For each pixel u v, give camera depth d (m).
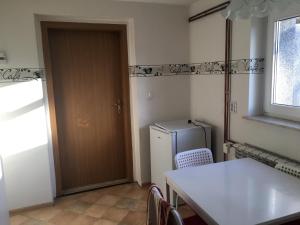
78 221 2.54
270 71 2.32
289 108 2.17
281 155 2.11
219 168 1.89
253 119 2.29
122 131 3.38
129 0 2.87
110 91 3.24
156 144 2.95
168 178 1.76
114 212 2.69
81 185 3.29
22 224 2.52
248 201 1.42
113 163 3.41
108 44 3.15
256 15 1.29
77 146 3.20
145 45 3.03
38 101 2.67
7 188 2.68
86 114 3.18
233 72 2.54
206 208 1.36
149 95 3.13
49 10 2.62
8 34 2.50
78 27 2.89
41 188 2.80
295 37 2.09
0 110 2.57
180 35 3.19
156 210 1.40
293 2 1.17
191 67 3.25
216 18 2.72
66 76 3.03
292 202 1.41
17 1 2.50
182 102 3.33
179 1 2.98
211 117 2.95
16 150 2.67
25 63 2.59
